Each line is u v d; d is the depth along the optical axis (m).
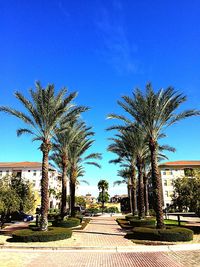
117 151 36.31
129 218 34.72
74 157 36.38
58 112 22.11
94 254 14.55
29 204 28.33
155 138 22.03
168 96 21.86
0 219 26.48
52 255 14.24
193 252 14.50
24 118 22.11
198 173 23.56
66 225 27.64
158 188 20.77
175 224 28.89
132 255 14.10
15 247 16.25
